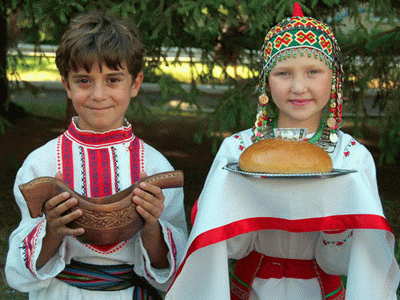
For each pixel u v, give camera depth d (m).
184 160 8.11
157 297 1.85
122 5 3.78
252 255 1.88
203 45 4.77
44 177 1.49
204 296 1.67
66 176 1.75
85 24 1.66
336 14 5.05
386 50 5.12
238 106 4.49
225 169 1.60
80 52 1.57
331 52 1.77
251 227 1.59
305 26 1.73
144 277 1.77
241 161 1.58
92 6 3.82
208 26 3.96
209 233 1.55
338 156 1.75
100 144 1.77
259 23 3.73
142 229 1.65
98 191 1.75
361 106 5.32
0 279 3.99
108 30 1.64
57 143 1.78
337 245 1.69
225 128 4.53
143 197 1.50
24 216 1.77
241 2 3.79
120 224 1.50
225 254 1.66
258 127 1.88
